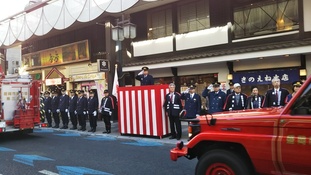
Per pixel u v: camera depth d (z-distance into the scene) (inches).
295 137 142.3
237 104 355.3
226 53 486.3
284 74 475.2
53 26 669.9
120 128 450.9
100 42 726.5
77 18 619.8
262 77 495.2
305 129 139.6
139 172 240.5
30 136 464.4
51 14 675.4
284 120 146.6
